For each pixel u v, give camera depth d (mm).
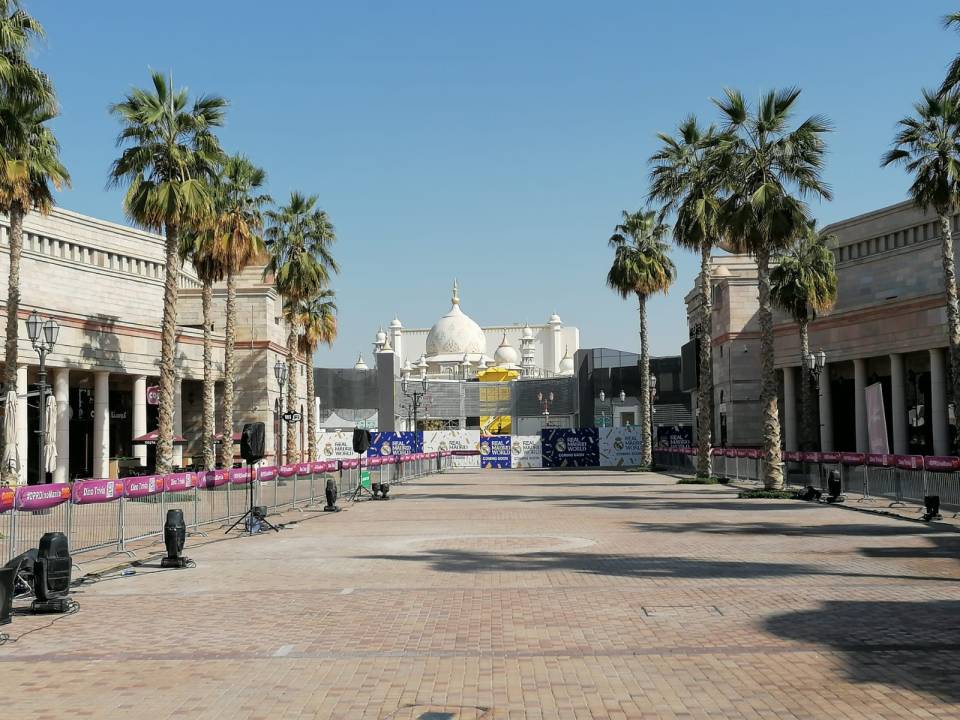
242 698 8188
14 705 8039
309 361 59781
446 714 7617
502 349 182625
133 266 61531
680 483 47156
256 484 29672
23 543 16391
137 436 53188
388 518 28312
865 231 57750
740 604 12430
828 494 33594
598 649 9914
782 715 7492
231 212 44750
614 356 98688
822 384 55688
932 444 49750
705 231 44312
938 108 32531
